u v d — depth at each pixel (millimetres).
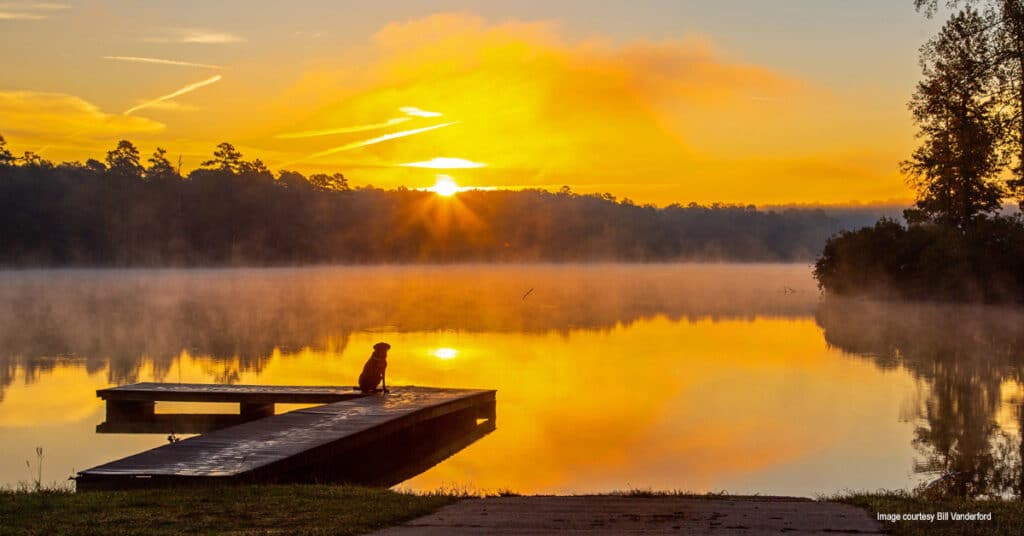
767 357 32125
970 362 30000
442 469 16422
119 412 21938
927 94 40219
